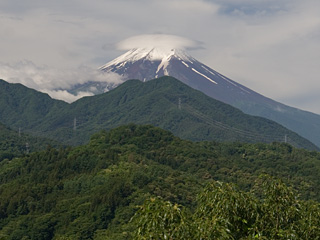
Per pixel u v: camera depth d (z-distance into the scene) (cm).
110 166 16462
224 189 3062
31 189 15275
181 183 15075
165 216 2678
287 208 3094
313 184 17788
